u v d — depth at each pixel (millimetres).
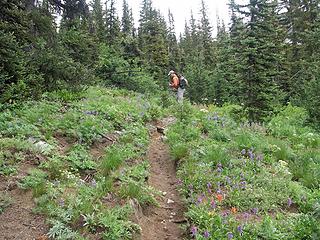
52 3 17812
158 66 44375
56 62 14367
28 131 8812
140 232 6262
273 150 10250
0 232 5676
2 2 12695
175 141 10992
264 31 17047
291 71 29109
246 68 15984
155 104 18328
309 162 9617
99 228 5926
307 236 5812
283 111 20969
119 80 26250
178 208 7543
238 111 16547
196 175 8172
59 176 7250
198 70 37938
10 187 6645
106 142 10070
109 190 7070
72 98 14320
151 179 8773
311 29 28500
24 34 13453
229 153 9539
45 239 5621
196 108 17766
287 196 7539
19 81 11664
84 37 21547
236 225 6125
